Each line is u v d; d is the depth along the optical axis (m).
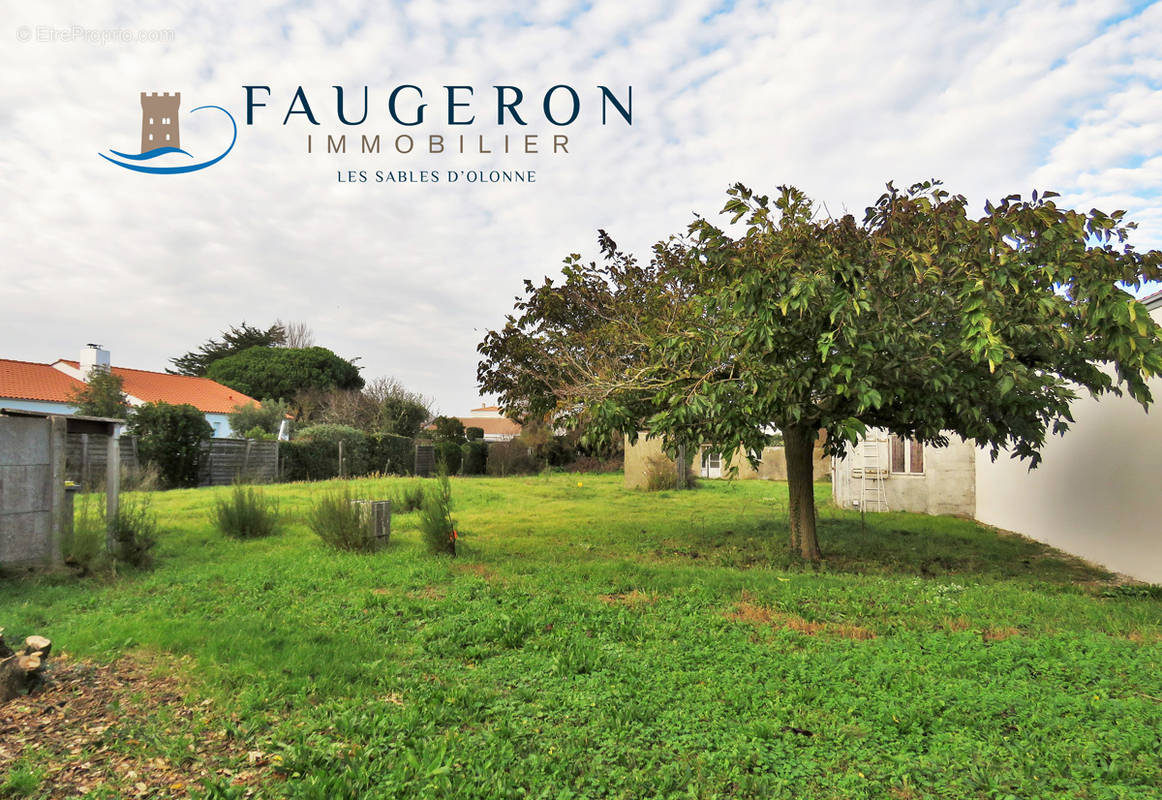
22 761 3.40
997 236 6.57
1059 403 7.82
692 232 8.55
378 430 33.09
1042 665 4.77
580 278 11.13
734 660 4.98
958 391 7.53
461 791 3.14
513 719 3.97
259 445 21.73
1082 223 6.63
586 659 4.87
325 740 3.68
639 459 24.50
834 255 7.07
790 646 5.37
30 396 27.12
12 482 7.50
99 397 23.28
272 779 3.31
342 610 6.49
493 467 32.06
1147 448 8.52
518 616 5.98
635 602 6.84
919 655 5.03
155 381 35.03
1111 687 4.41
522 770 3.37
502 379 11.87
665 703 4.20
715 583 7.83
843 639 5.55
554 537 12.01
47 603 6.66
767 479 29.84
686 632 5.73
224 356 48.06
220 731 3.81
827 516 15.57
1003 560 10.33
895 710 3.96
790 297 6.77
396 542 10.90
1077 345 7.32
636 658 5.02
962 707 4.02
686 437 9.53
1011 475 13.51
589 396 9.59
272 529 11.30
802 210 7.79
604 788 3.22
